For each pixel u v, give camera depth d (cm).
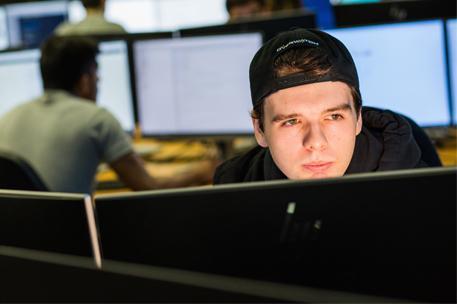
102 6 388
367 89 242
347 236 71
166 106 268
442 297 71
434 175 69
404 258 71
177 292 65
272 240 72
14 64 279
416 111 239
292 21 274
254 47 251
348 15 273
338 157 97
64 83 213
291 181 72
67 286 70
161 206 75
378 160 110
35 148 201
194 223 74
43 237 81
